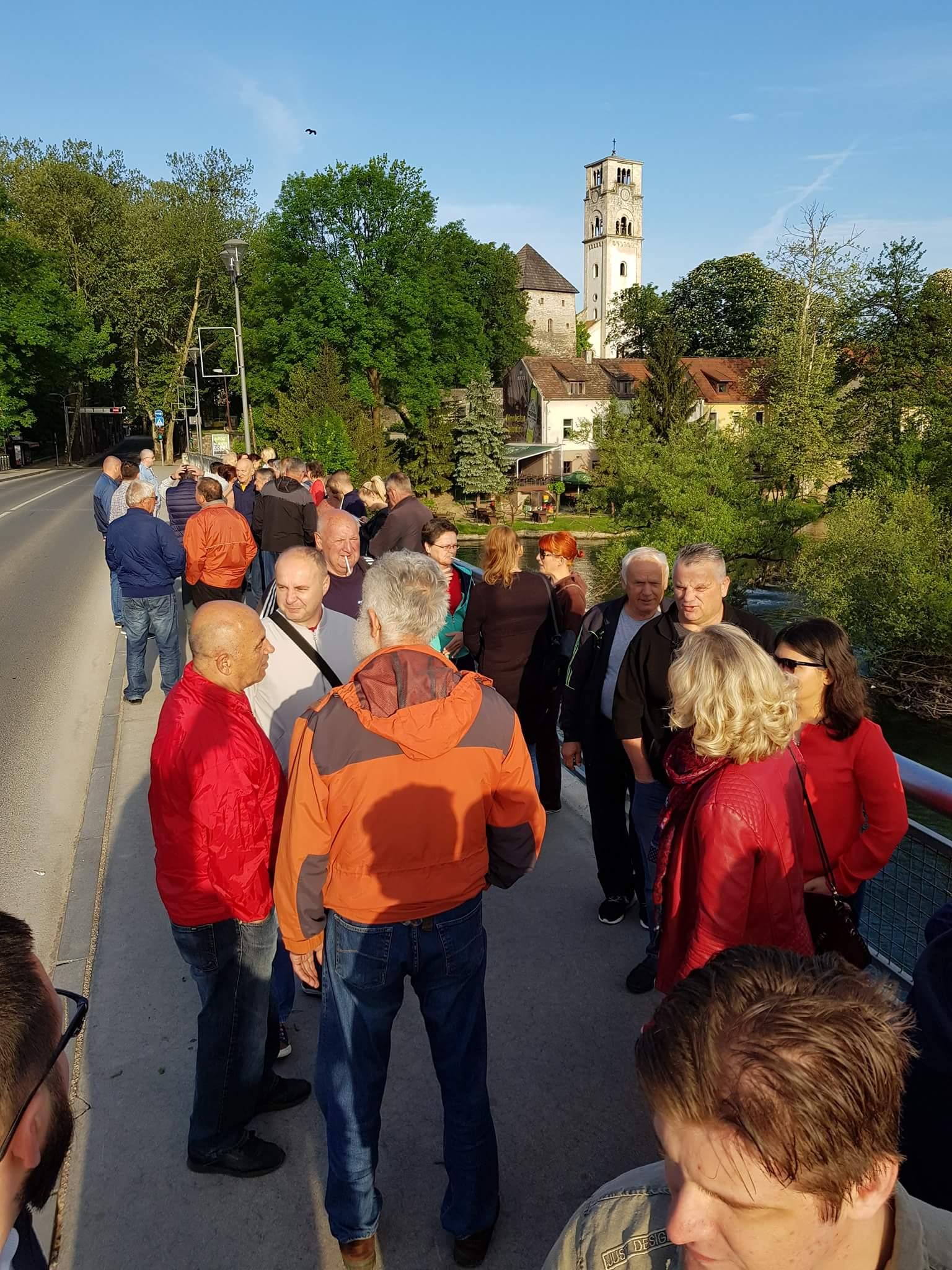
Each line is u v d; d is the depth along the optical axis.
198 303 54.91
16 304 44.31
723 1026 0.80
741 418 38.72
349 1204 2.11
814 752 2.49
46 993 0.93
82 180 51.97
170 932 3.65
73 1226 2.30
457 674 2.08
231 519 6.68
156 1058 2.92
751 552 32.19
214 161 54.06
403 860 1.99
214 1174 2.45
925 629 21.78
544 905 3.84
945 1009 1.41
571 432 59.44
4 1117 0.85
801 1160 0.72
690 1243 0.82
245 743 2.32
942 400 34.69
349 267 43.28
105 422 77.69
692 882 2.08
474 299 63.88
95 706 7.25
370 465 39.34
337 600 3.94
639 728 3.20
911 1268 0.84
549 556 4.66
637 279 97.19
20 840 4.82
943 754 19.09
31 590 12.62
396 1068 2.86
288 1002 2.97
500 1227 2.28
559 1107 2.68
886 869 2.95
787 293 41.62
